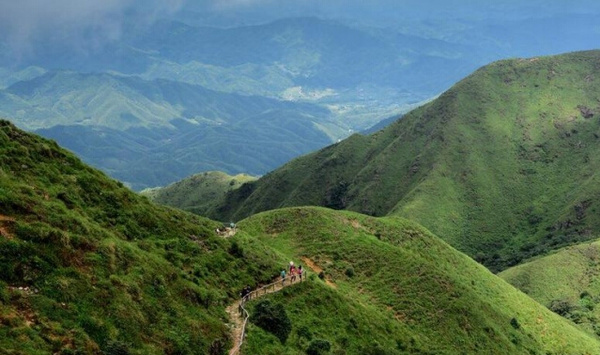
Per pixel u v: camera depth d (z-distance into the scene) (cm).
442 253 15638
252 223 13725
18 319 3828
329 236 12644
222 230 9419
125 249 5466
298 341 6538
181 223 7725
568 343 13475
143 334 4572
